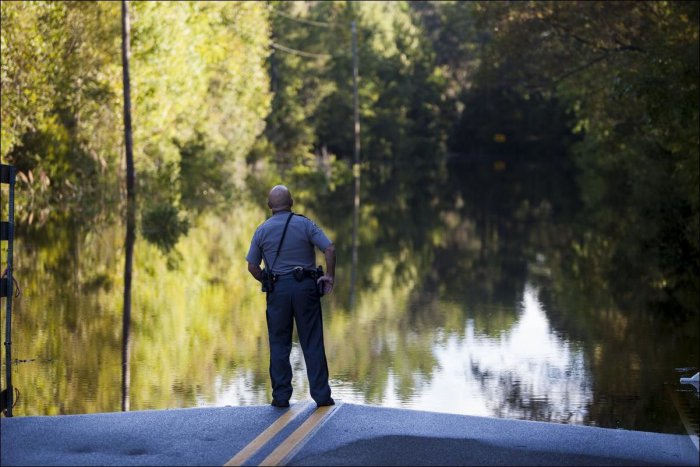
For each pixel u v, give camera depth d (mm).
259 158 94750
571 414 15305
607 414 15281
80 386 17031
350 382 17625
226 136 85250
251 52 90750
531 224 52094
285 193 13406
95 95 58719
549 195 76562
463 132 161000
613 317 24859
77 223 46062
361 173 109312
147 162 64625
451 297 28406
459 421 12539
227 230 45531
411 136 146625
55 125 54125
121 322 23375
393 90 143375
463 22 170500
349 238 44875
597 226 49812
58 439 11398
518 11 55656
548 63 57188
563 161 151000
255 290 28688
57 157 54594
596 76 57438
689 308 26203
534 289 29938
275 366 13117
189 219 50188
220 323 23469
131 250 37312
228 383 17344
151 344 20812
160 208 46094
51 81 54219
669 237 43312
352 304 27109
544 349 20766
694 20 42469
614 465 10805
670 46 41469
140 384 17203
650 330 22969
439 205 65938
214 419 12383
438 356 20031
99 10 59938
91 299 26562
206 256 36281
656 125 41594
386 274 33281
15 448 11016
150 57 62719
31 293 27281
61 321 23281
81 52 57969
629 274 33094
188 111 74688
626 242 42406
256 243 13148
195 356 19641
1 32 49438
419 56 151625
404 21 159250
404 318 24844
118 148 61312
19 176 50344
